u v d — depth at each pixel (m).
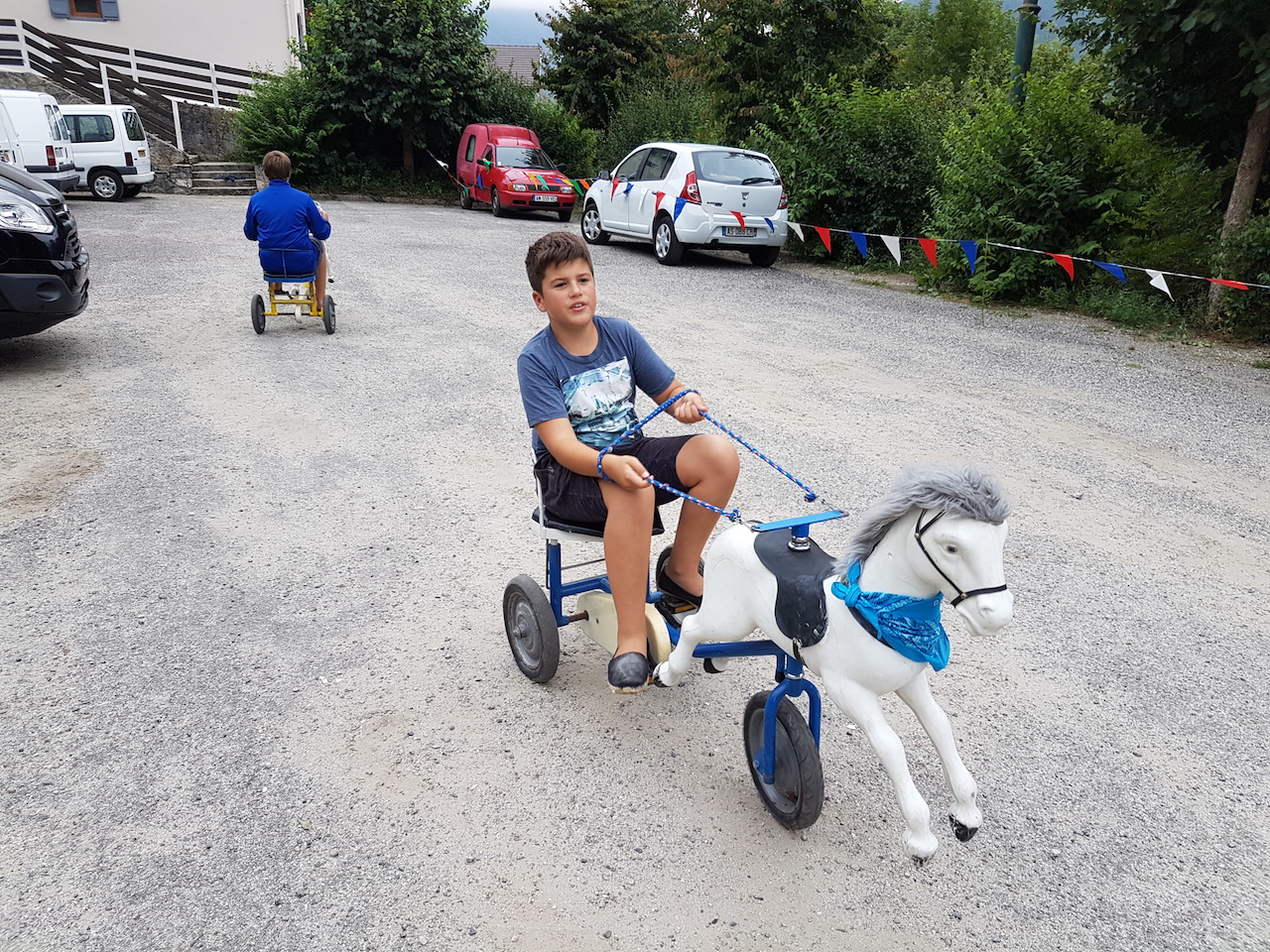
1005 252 11.39
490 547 4.75
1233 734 3.45
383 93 22.58
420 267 12.94
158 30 25.44
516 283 12.01
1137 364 8.68
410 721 3.37
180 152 22.53
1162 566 4.75
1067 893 2.68
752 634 3.52
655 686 3.66
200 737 3.24
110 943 2.41
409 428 6.45
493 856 2.75
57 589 4.19
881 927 2.54
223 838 2.78
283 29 26.47
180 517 4.97
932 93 16.64
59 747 3.16
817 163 14.48
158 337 8.63
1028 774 3.19
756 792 3.06
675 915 2.55
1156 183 10.76
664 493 3.16
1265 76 8.55
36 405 6.63
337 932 2.46
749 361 8.49
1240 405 7.47
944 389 7.77
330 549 4.67
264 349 8.37
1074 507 5.44
